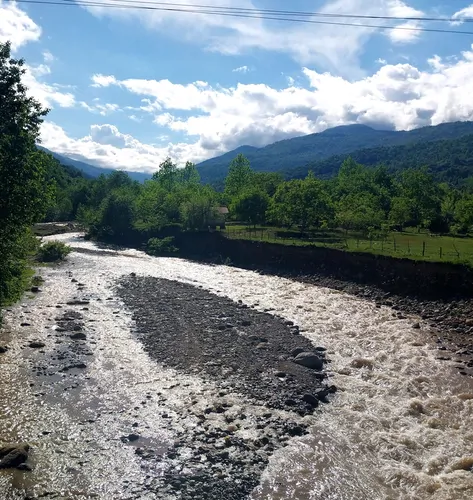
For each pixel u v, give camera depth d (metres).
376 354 23.73
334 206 64.81
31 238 22.52
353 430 15.73
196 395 17.86
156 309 30.81
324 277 43.72
